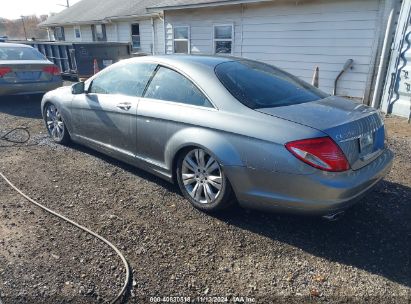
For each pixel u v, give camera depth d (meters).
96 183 4.05
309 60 10.03
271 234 3.01
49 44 13.13
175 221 3.22
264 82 3.41
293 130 2.68
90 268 2.55
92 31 23.14
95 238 2.94
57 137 5.51
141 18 18.22
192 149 3.32
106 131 4.33
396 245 2.85
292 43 10.26
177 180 3.58
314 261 2.66
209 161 3.20
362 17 8.63
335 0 9.00
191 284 2.42
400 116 7.23
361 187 2.74
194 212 3.38
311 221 3.21
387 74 7.54
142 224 3.17
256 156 2.81
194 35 13.12
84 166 4.58
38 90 8.42
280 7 10.20
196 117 3.21
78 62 12.02
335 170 2.59
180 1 13.02
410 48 6.81
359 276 2.50
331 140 2.58
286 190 2.73
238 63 3.69
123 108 3.95
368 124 2.93
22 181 4.10
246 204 3.03
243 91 3.18
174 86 3.56
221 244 2.87
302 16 9.79
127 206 3.50
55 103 5.25
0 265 2.57
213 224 3.17
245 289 2.38
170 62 3.67
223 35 12.13
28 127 6.54
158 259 2.67
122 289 2.35
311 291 2.36
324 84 9.90
